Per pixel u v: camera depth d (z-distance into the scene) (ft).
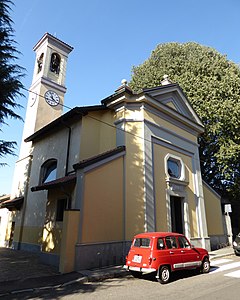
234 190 61.57
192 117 55.21
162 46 79.20
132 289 21.74
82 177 31.19
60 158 45.65
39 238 46.32
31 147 59.11
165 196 41.22
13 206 56.24
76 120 44.29
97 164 33.06
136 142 39.78
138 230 34.86
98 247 30.35
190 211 46.42
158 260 24.04
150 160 39.88
